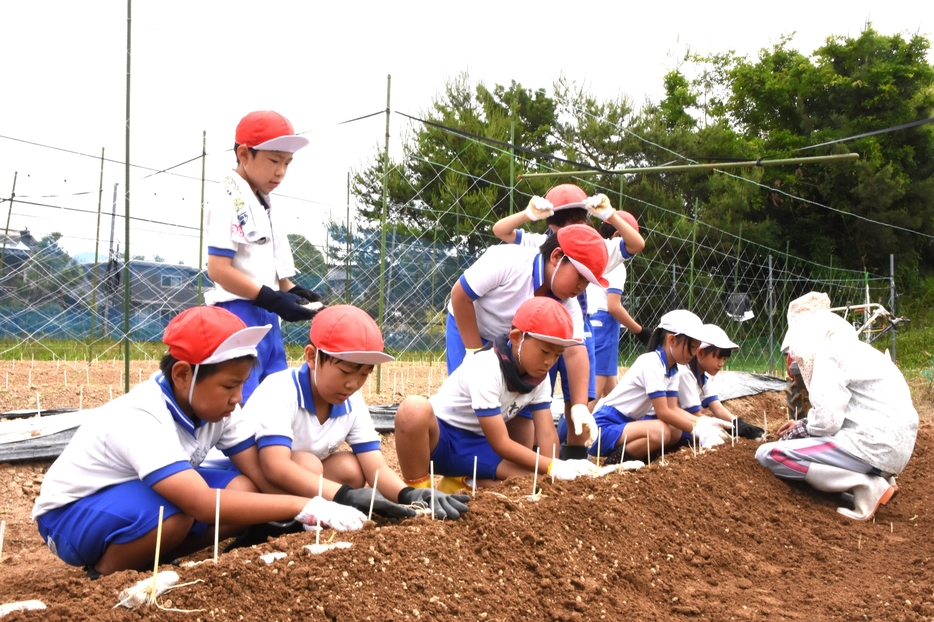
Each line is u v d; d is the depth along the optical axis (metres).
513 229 5.20
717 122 24.58
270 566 2.37
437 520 2.96
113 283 11.45
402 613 2.33
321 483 2.91
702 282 17.69
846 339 4.66
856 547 3.90
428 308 13.60
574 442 4.86
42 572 3.17
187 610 2.11
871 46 24.20
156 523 2.71
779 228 23.05
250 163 3.93
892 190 23.33
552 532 3.14
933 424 7.68
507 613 2.51
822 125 24.89
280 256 4.15
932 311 24.08
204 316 2.73
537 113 20.45
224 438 3.16
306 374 3.27
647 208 19.45
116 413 2.76
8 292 10.98
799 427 4.95
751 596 3.08
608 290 6.54
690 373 5.66
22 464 4.86
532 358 3.82
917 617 2.91
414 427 3.81
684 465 4.47
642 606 2.82
